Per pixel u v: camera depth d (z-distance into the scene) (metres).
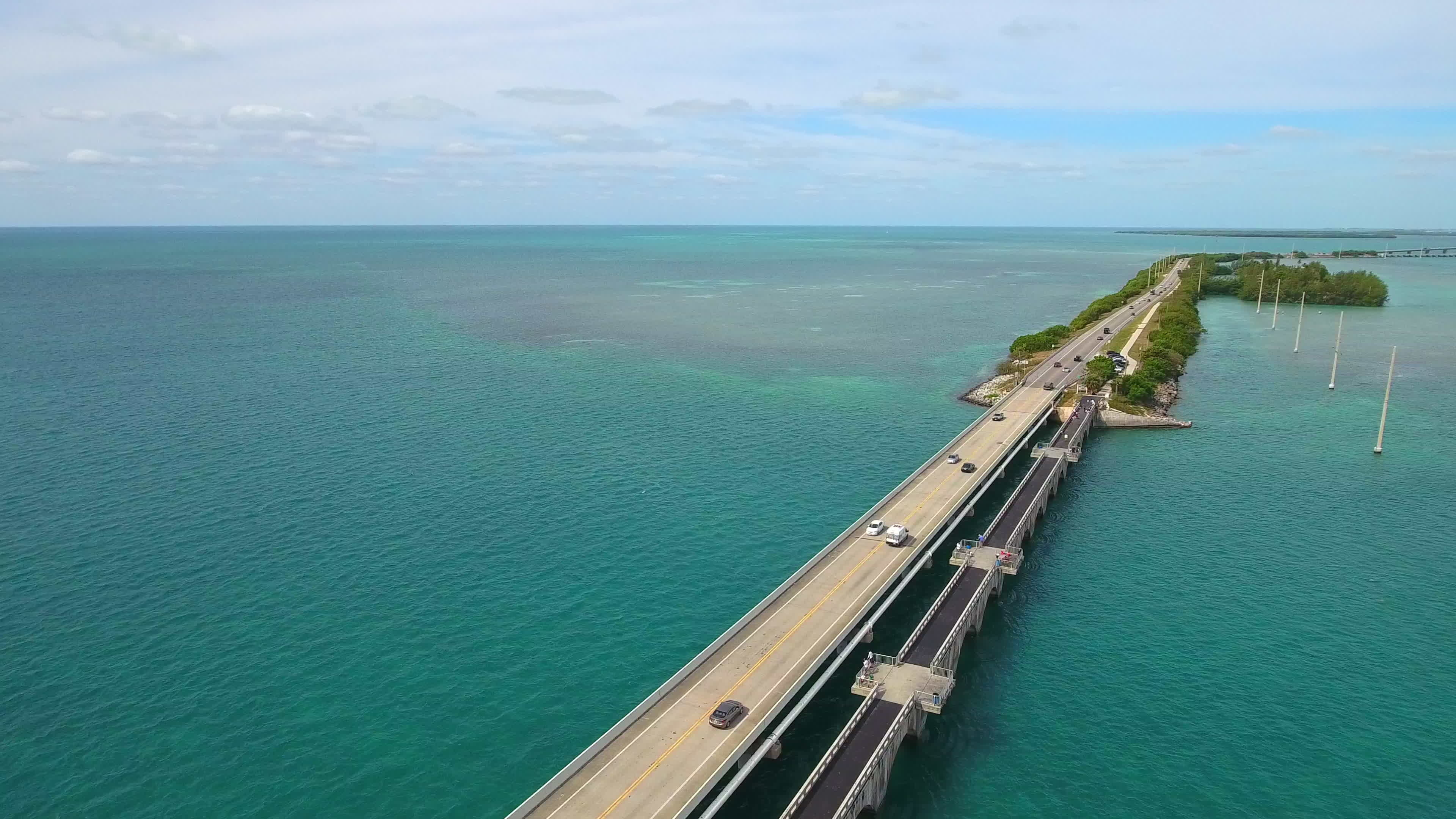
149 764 76.38
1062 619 102.56
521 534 122.12
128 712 83.19
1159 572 114.12
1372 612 103.06
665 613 101.50
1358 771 76.31
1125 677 90.62
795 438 168.62
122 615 99.88
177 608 101.38
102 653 92.44
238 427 170.38
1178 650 95.56
